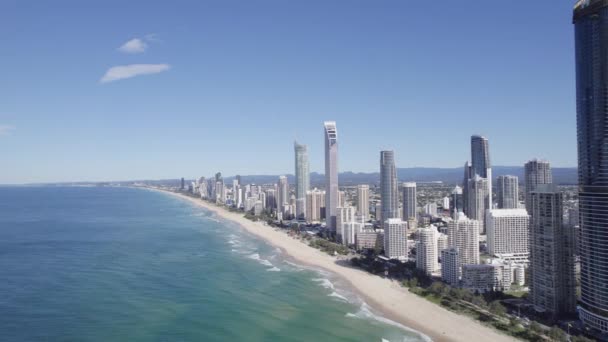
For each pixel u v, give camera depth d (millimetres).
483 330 171000
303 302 198250
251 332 159250
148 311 175750
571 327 174875
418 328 171250
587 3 184375
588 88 181125
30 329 153125
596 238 171125
